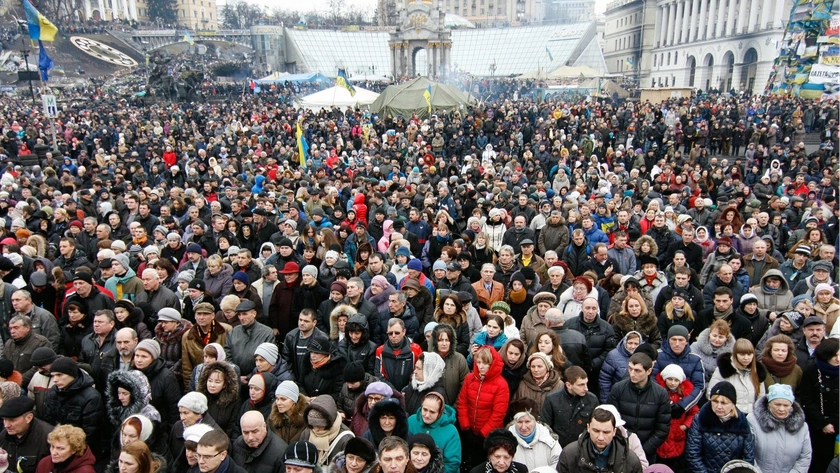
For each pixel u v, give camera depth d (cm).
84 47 7275
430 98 3509
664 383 620
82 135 2816
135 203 1245
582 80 5662
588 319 715
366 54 9750
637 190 1677
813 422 601
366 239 1130
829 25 2953
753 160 2319
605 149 2781
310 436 527
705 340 675
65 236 1112
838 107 2942
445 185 1452
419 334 801
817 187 1634
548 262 946
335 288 779
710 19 8138
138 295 803
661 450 604
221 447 463
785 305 814
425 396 541
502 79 7925
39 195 1473
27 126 2930
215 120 3569
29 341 667
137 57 7638
